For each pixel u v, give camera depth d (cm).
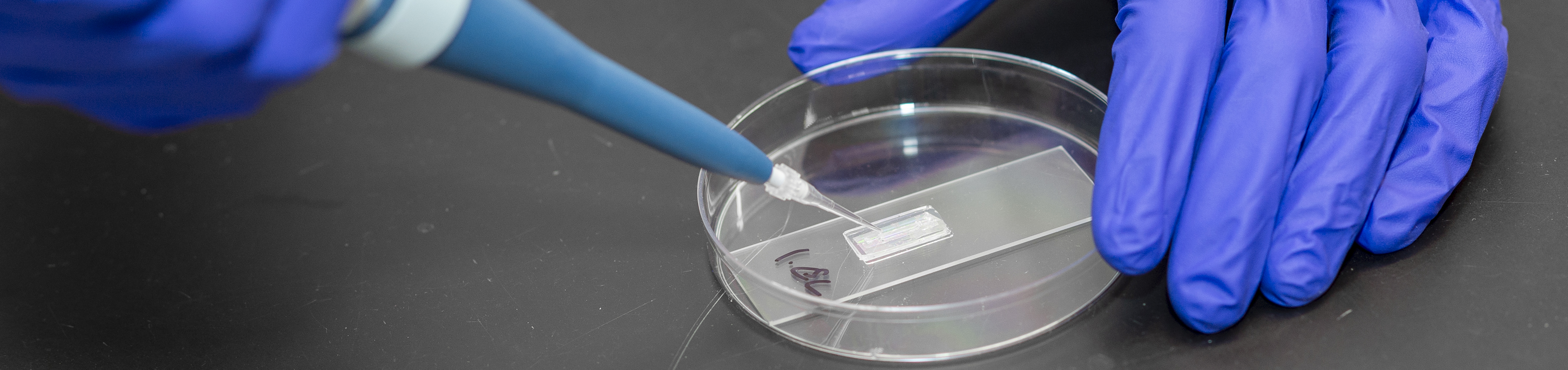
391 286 56
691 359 51
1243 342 49
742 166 53
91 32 37
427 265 57
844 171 60
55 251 60
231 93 40
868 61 61
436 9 41
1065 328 51
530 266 56
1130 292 52
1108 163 52
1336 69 54
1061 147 59
